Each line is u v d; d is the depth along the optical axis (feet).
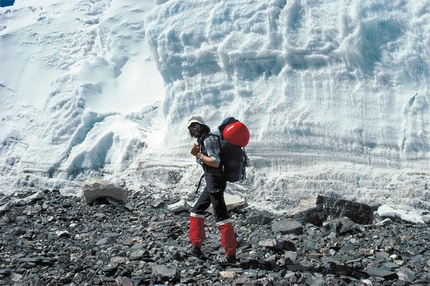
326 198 23.56
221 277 15.89
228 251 16.89
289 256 17.79
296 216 23.66
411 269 16.67
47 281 15.46
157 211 25.71
